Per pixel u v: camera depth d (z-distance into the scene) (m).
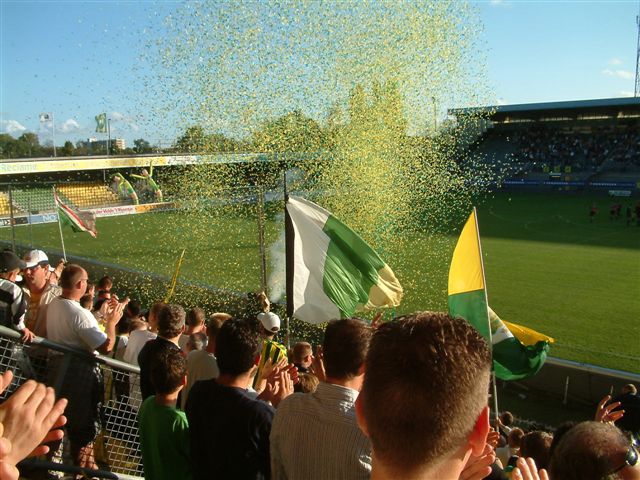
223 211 16.34
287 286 6.97
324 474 2.58
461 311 6.45
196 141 13.96
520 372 6.95
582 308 15.23
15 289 4.98
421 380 1.33
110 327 5.80
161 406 3.57
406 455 1.34
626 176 45.81
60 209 18.53
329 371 2.76
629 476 2.24
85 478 4.07
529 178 49.28
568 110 52.19
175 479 3.54
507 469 3.88
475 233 6.27
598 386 9.62
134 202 36.34
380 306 7.00
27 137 48.94
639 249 22.56
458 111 15.00
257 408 3.09
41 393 1.56
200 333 6.21
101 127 45.47
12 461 1.44
